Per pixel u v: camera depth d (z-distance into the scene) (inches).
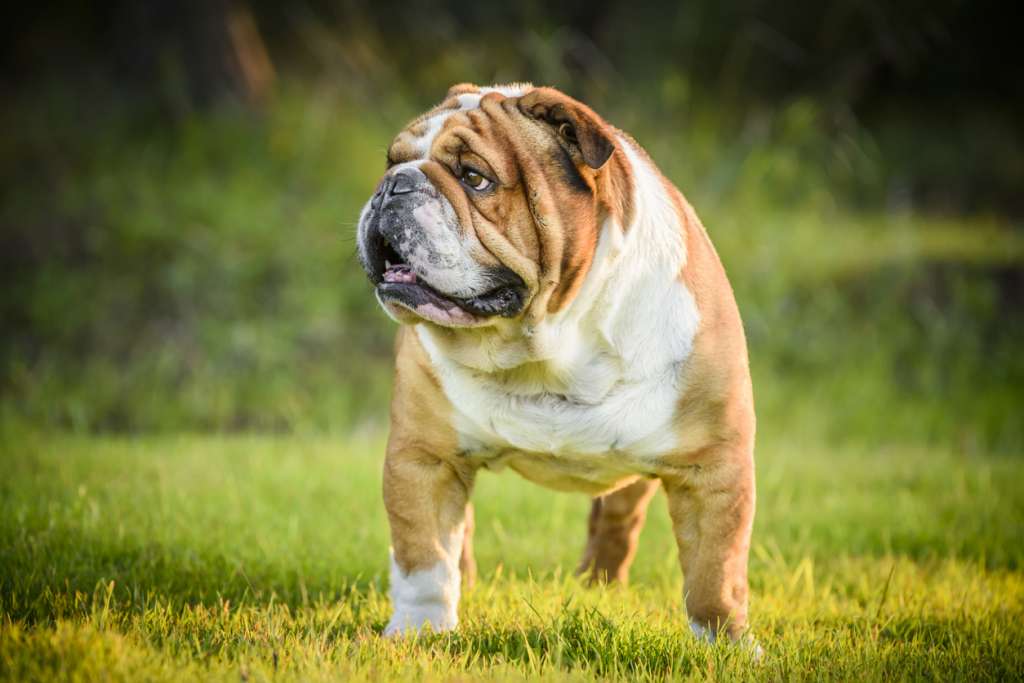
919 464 506.0
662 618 269.4
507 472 461.7
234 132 892.0
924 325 755.4
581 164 244.1
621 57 1050.7
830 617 294.0
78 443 481.7
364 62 971.9
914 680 230.7
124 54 969.5
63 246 782.5
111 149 897.5
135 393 633.0
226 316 714.2
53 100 983.6
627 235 250.4
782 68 1067.9
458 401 255.9
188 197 826.2
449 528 266.2
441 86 970.1
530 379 254.1
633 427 254.2
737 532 256.5
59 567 288.2
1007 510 413.1
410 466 263.0
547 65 855.7
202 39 930.1
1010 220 1007.0
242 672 204.5
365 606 287.7
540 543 366.9
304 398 630.5
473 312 241.1
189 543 326.6
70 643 210.5
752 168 887.7
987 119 1190.3
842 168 1021.8
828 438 620.7
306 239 784.9
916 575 339.9
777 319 733.3
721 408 255.3
